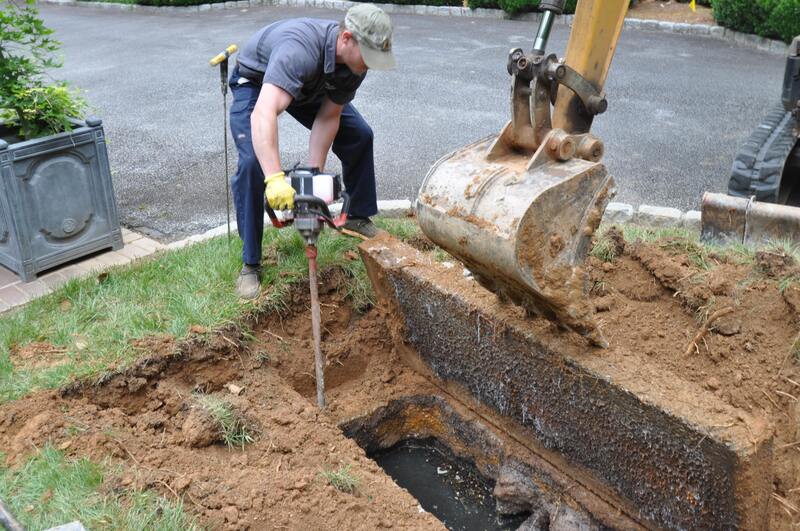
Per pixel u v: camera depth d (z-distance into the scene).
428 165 7.30
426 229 3.12
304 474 3.25
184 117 9.23
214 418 3.46
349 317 4.54
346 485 3.23
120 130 8.75
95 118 5.00
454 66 11.02
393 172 7.12
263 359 4.09
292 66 3.80
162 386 3.78
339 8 15.55
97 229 5.23
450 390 4.13
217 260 4.64
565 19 13.39
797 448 3.29
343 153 4.72
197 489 3.05
